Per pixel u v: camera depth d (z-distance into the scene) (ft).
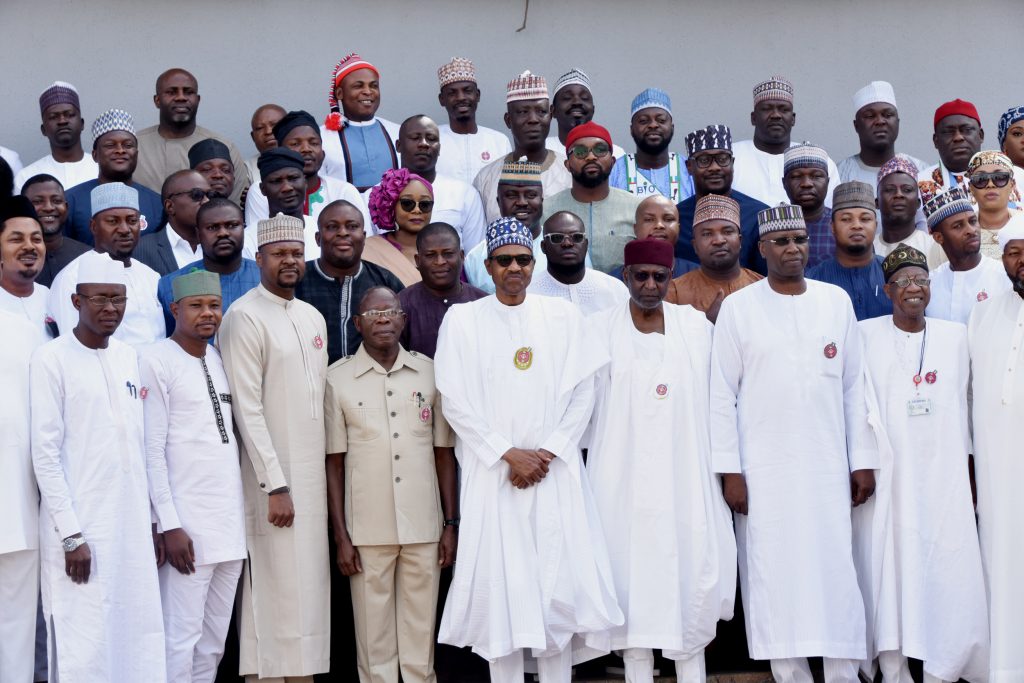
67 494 17.25
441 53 29.17
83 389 17.57
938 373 19.88
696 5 29.94
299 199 23.03
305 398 18.99
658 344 19.79
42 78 27.91
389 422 19.21
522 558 18.66
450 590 18.86
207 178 23.93
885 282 20.74
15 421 17.43
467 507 18.90
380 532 18.98
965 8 30.53
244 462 18.90
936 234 21.85
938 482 19.65
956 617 19.35
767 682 19.75
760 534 19.36
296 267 19.11
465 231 25.50
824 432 19.48
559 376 19.34
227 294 20.58
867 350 20.24
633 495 19.39
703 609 19.13
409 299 20.74
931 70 30.35
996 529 19.49
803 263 19.76
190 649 18.07
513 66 29.37
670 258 19.62
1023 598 19.26
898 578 19.54
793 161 23.76
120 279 17.75
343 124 26.91
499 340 19.36
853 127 30.19
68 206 23.90
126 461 17.69
